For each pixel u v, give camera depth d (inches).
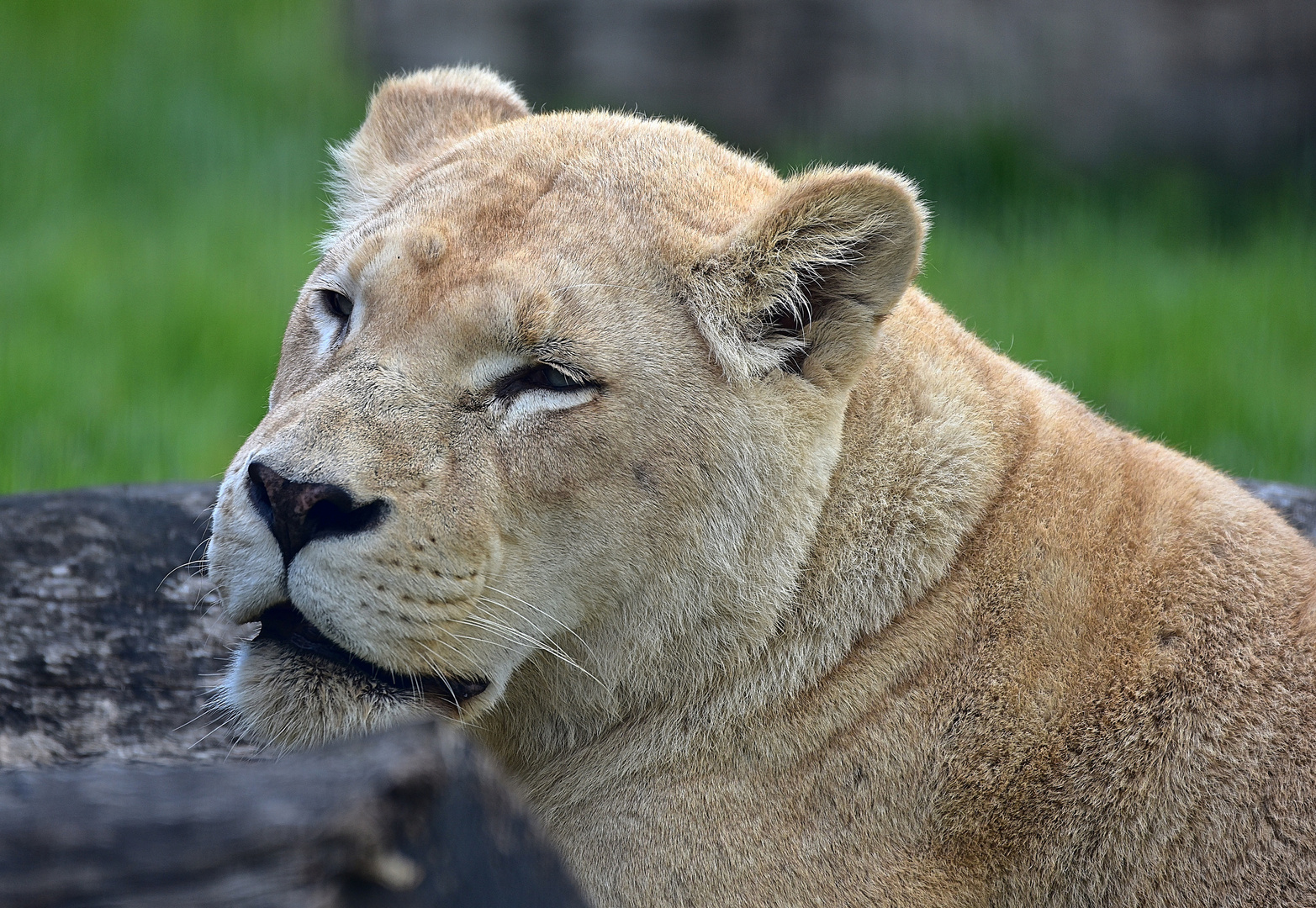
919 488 243.8
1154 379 543.5
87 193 747.4
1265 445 501.4
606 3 814.5
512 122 271.9
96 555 317.7
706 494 231.6
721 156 264.7
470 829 140.3
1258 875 229.5
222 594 215.9
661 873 235.9
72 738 291.7
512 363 223.6
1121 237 716.7
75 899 123.2
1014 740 236.5
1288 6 764.0
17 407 495.2
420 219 237.6
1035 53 781.3
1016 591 240.7
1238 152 777.6
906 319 260.1
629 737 243.3
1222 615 241.8
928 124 788.6
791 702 238.5
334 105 845.2
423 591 213.9
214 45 913.5
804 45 802.2
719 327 232.1
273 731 217.6
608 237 234.4
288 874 123.9
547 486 223.6
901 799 236.2
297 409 219.5
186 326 583.2
